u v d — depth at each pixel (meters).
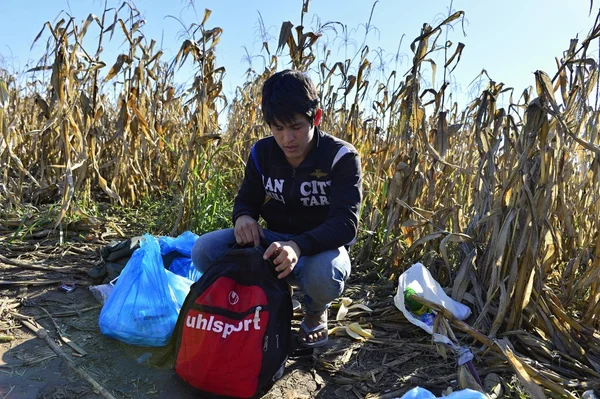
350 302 2.73
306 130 1.93
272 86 1.88
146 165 4.95
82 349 2.15
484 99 2.69
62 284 2.80
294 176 2.14
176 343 1.94
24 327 2.33
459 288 2.58
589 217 3.29
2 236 3.49
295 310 2.64
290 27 3.79
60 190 3.96
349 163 2.09
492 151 2.71
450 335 2.27
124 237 3.73
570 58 2.52
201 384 1.80
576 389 2.01
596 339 2.32
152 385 1.94
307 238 1.96
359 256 3.45
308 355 2.22
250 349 1.77
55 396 1.83
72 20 3.61
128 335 2.14
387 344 2.34
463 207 3.35
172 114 5.16
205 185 3.82
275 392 1.93
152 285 2.24
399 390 1.99
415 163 3.13
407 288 2.49
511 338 2.37
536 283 2.39
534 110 2.27
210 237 2.29
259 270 1.88
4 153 4.25
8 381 1.90
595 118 2.98
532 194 2.31
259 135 4.77
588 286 2.72
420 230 3.17
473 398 1.61
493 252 2.53
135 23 4.35
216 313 1.80
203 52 3.78
